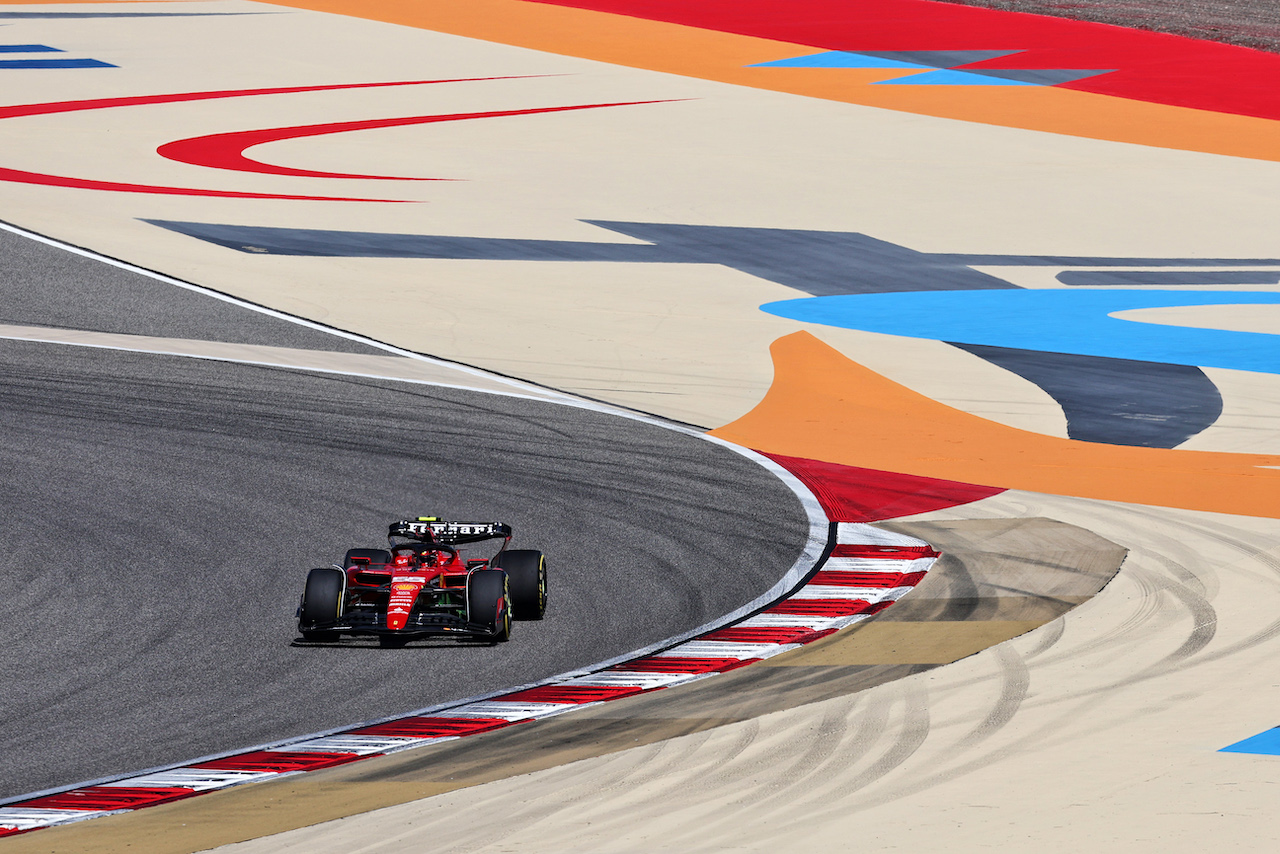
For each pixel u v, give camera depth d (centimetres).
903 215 13225
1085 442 7312
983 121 16988
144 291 9656
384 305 9694
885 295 10731
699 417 7550
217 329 8912
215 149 14588
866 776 3288
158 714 3806
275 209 12319
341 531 5538
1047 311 10406
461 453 6656
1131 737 3525
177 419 7056
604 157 14900
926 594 4900
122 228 11344
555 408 7556
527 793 3212
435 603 4500
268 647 4353
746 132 16188
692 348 9019
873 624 4575
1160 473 6706
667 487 6247
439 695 3944
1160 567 5197
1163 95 18375
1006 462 6888
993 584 5006
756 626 4572
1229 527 5772
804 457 6888
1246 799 3098
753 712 3762
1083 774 3275
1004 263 11844
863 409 7856
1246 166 15325
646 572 5144
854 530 5719
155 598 4791
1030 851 2836
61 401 7288
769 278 11075
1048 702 3803
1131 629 4466
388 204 12712
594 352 8806
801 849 2875
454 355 8600
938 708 3769
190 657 4259
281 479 6172
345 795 3222
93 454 6450
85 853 2900
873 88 18500
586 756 3453
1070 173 14888
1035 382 8544
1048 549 5450
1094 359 9131
